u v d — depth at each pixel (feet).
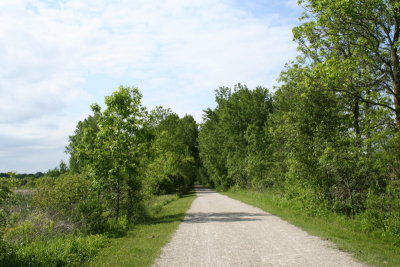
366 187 45.01
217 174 176.76
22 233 35.19
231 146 158.61
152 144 59.11
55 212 43.21
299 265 23.07
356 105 52.90
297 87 56.59
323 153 48.75
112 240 36.06
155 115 59.31
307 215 50.96
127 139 54.44
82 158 52.26
